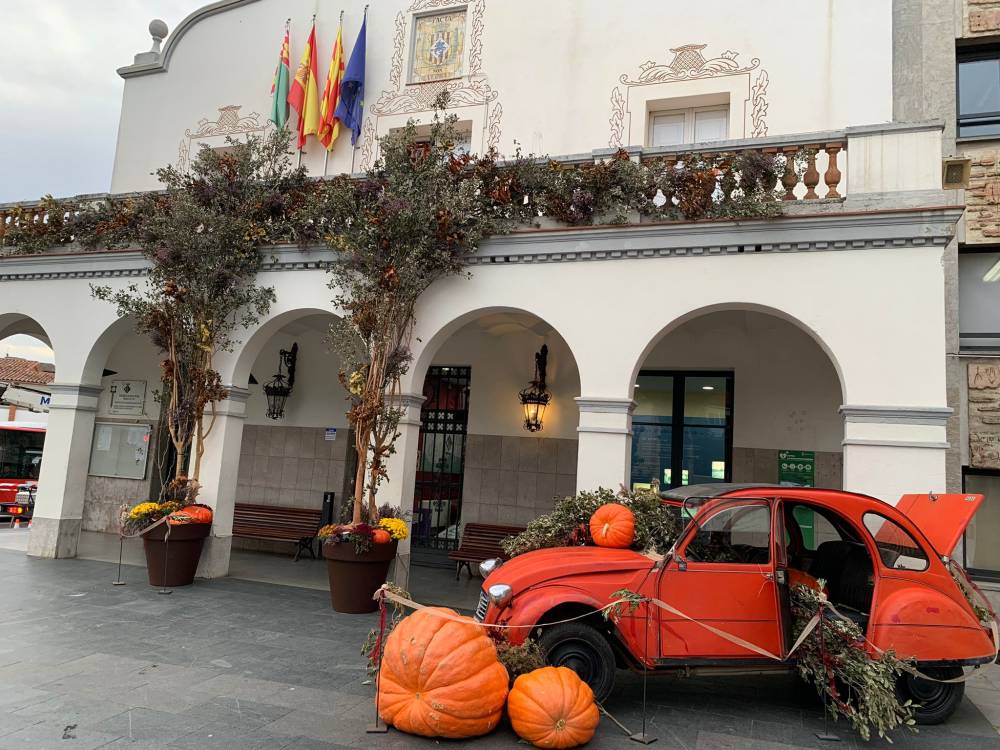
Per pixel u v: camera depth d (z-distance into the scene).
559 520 6.63
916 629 5.13
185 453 9.89
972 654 5.19
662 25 10.96
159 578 9.09
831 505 5.39
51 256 11.10
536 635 5.13
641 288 8.11
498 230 8.62
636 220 8.30
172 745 4.31
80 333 10.95
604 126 11.05
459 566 10.91
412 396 8.86
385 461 8.84
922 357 7.04
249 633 7.08
